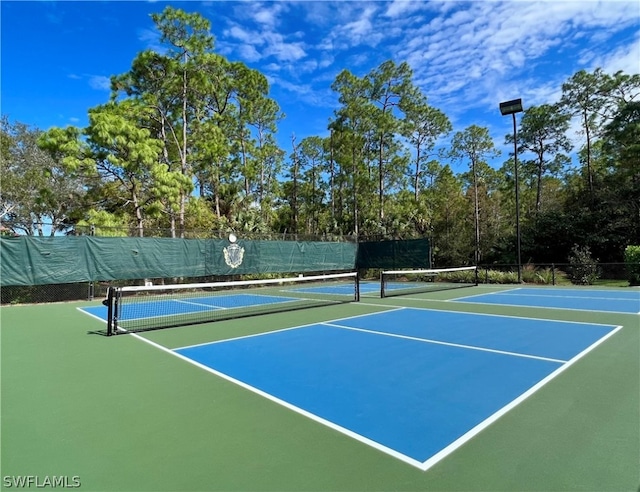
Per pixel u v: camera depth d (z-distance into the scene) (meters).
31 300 12.89
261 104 30.12
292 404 3.80
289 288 17.77
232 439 3.07
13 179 21.03
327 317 9.25
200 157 21.80
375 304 11.66
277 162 35.84
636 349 5.83
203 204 22.75
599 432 3.11
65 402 3.91
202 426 3.32
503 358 5.39
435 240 27.75
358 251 22.28
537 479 2.46
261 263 17.80
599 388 4.14
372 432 3.18
